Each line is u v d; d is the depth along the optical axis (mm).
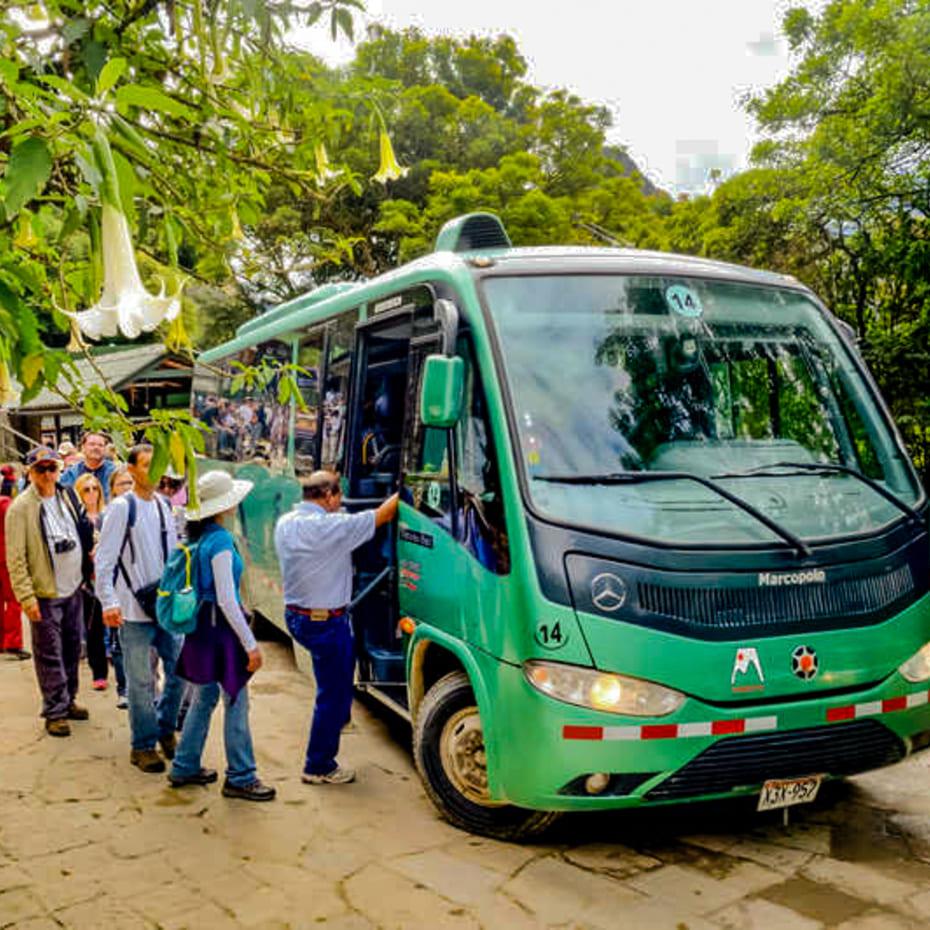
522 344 4891
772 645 4258
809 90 13008
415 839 4781
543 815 4594
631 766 4078
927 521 4969
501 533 4457
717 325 5273
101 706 7230
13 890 4238
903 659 4539
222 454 10492
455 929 3879
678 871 4383
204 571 5160
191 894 4191
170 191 2664
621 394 4887
